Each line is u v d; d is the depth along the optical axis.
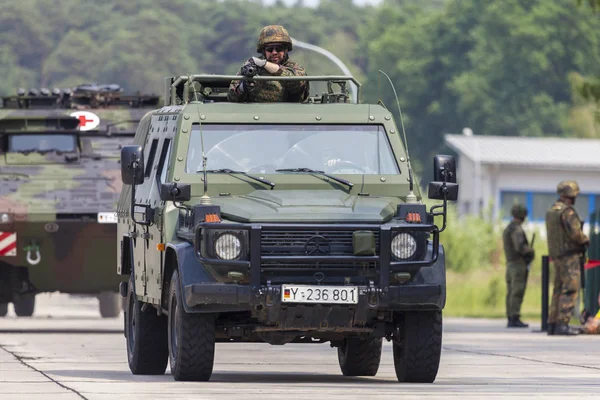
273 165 38.25
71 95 71.25
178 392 33.75
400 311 36.97
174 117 39.44
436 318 36.62
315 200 36.47
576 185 64.12
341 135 38.94
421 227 35.66
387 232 35.38
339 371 43.56
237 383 36.53
